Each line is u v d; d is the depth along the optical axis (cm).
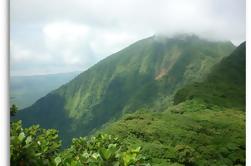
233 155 1673
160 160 1510
